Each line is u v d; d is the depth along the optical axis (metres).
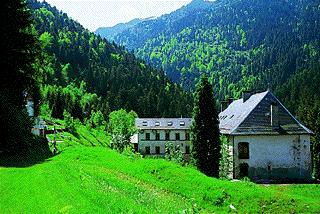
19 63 37.00
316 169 57.25
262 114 54.31
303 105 118.88
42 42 41.00
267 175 52.97
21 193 17.39
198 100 46.19
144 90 176.25
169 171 28.11
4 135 32.81
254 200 23.11
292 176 53.16
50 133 69.81
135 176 28.23
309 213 22.53
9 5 36.16
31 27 40.72
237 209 22.77
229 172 53.72
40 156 33.66
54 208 14.97
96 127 113.62
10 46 35.91
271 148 53.19
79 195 17.05
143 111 162.12
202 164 45.56
